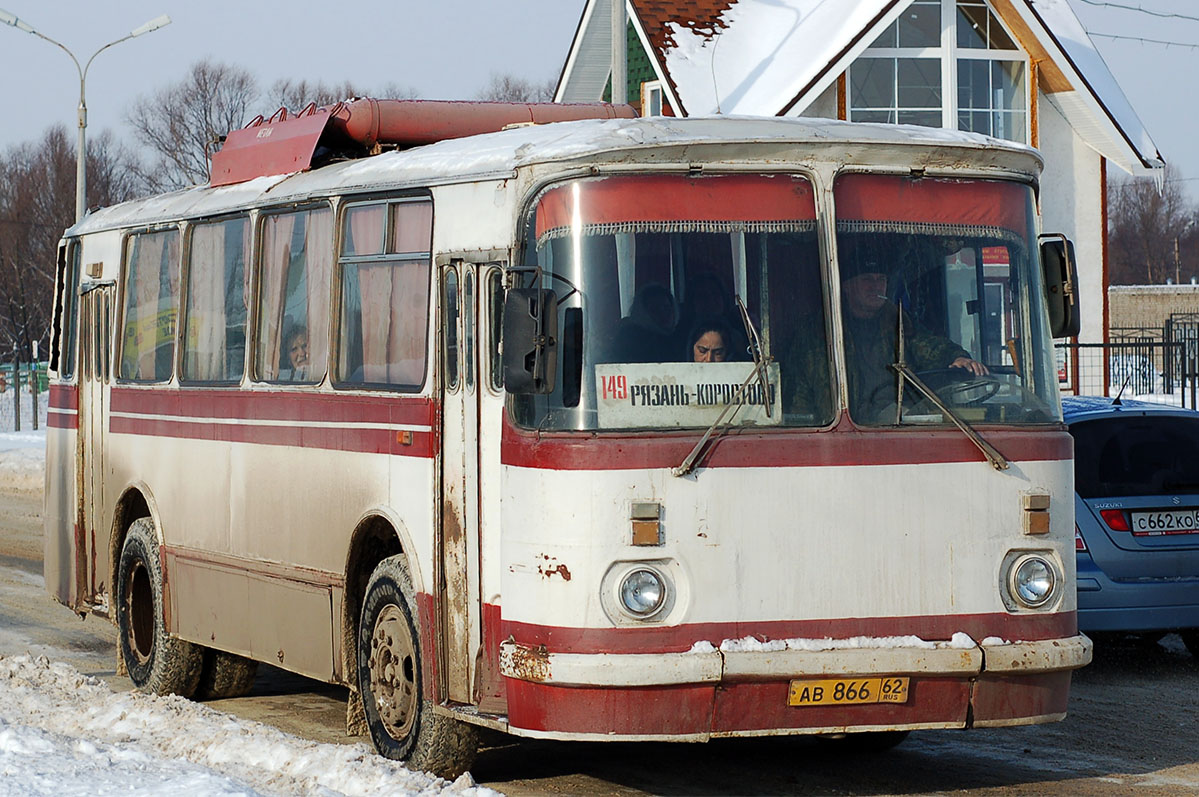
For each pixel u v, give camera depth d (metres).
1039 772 9.47
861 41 30.53
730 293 8.12
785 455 7.98
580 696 7.80
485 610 8.58
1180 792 8.92
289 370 10.81
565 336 8.03
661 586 7.83
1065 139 33.66
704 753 10.09
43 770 8.57
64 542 14.69
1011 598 8.27
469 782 8.36
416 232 9.38
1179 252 128.12
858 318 8.23
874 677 7.95
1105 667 12.93
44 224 88.00
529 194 8.30
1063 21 36.78
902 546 8.10
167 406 12.52
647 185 8.12
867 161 8.34
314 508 10.30
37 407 45.75
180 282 12.54
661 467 7.86
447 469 8.92
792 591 7.95
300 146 11.34
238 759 9.23
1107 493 12.41
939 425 8.24
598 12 34.72
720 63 31.53
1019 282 8.62
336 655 10.04
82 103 40.34
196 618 12.02
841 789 9.12
